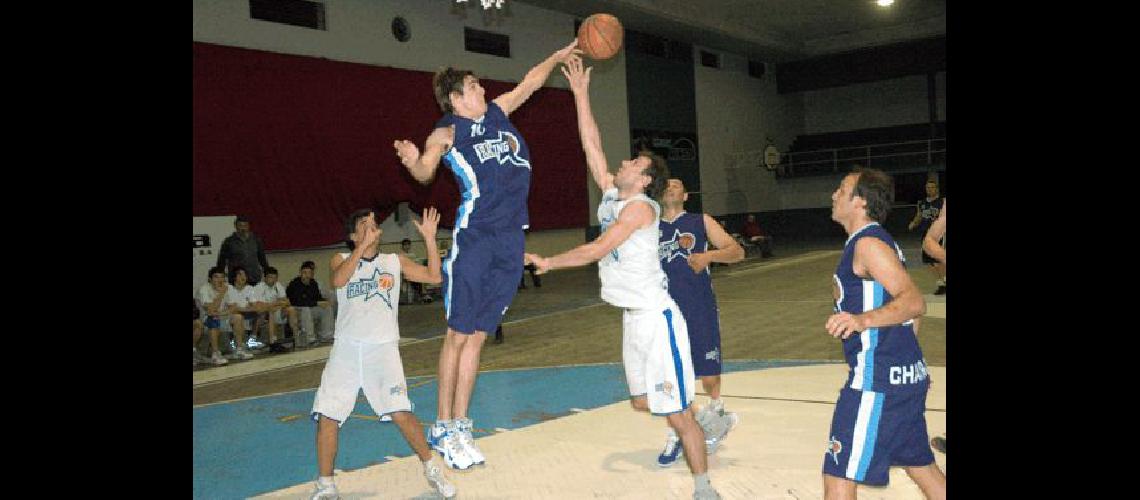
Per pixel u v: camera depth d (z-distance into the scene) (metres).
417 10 18.28
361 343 4.50
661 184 4.35
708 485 4.29
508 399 7.47
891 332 3.15
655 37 26.09
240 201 14.24
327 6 16.39
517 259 4.30
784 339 9.88
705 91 28.25
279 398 8.25
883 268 3.08
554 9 21.86
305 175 15.38
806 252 23.84
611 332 11.22
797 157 32.84
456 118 4.20
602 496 4.55
